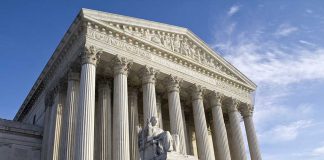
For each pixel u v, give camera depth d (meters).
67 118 39.09
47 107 48.50
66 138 37.72
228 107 57.28
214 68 55.81
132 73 45.59
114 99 39.62
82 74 37.44
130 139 45.09
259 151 56.84
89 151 32.91
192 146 58.47
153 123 22.59
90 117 34.72
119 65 41.16
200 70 53.03
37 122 54.81
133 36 43.75
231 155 59.50
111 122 44.81
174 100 46.00
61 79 44.25
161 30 49.53
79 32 40.97
